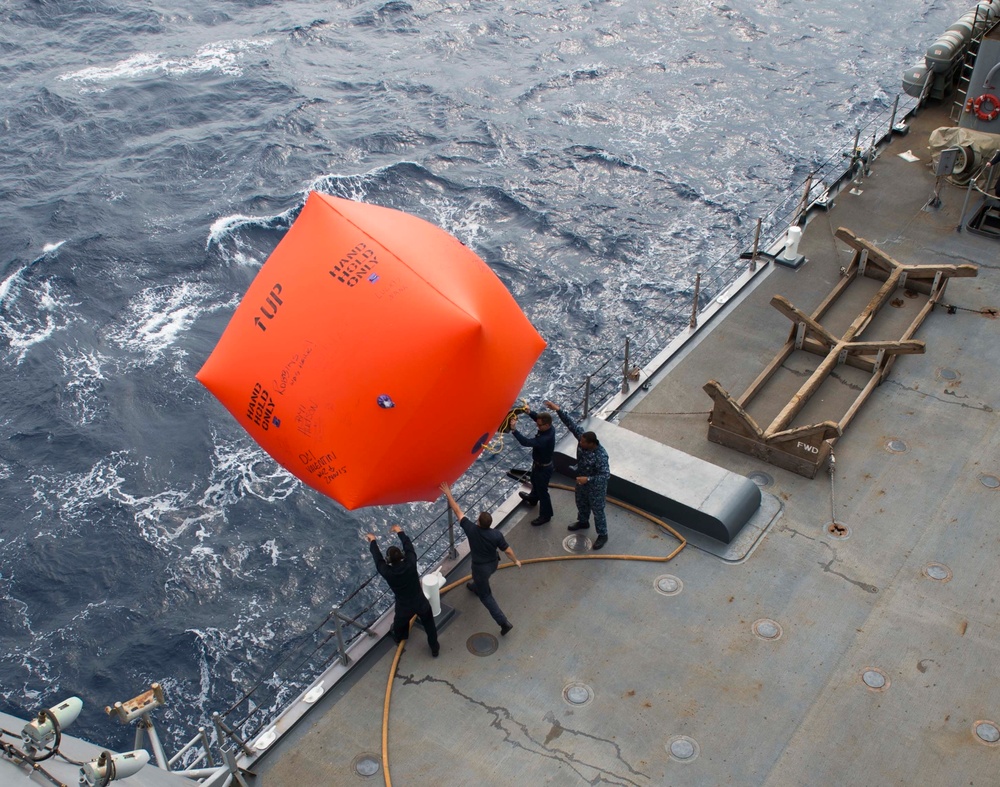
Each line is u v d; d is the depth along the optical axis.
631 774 8.60
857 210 16.98
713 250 26.66
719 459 12.03
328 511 19.03
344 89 38.09
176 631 16.77
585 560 10.74
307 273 8.80
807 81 37.03
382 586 17.41
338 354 8.40
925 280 14.55
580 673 9.52
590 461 10.23
